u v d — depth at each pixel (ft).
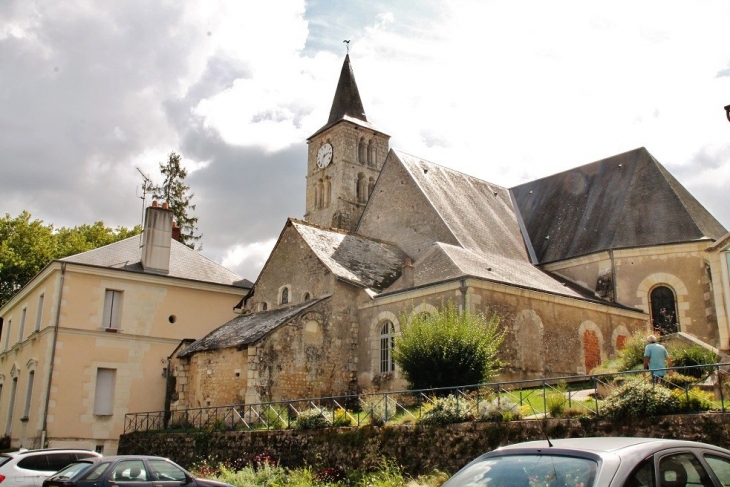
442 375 58.39
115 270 92.53
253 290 92.58
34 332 90.79
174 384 82.69
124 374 90.53
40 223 134.72
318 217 155.94
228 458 60.75
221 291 102.06
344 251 88.53
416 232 98.12
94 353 88.84
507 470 19.27
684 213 91.56
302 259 85.25
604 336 80.64
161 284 96.73
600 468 17.49
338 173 151.84
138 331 93.04
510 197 122.21
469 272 71.56
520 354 70.08
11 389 98.68
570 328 76.79
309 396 73.72
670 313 87.92
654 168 100.27
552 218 109.19
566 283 93.91
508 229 107.65
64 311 87.81
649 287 89.20
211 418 72.13
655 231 91.61
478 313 67.41
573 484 17.46
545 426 39.96
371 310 79.10
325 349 76.64
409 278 78.23
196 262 104.27
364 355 78.23
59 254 132.67
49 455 45.68
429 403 48.67
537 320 73.36
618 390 39.11
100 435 86.79
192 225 173.88
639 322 86.38
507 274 79.61
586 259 95.50
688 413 35.86
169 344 95.14
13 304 109.60
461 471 20.57
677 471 18.62
